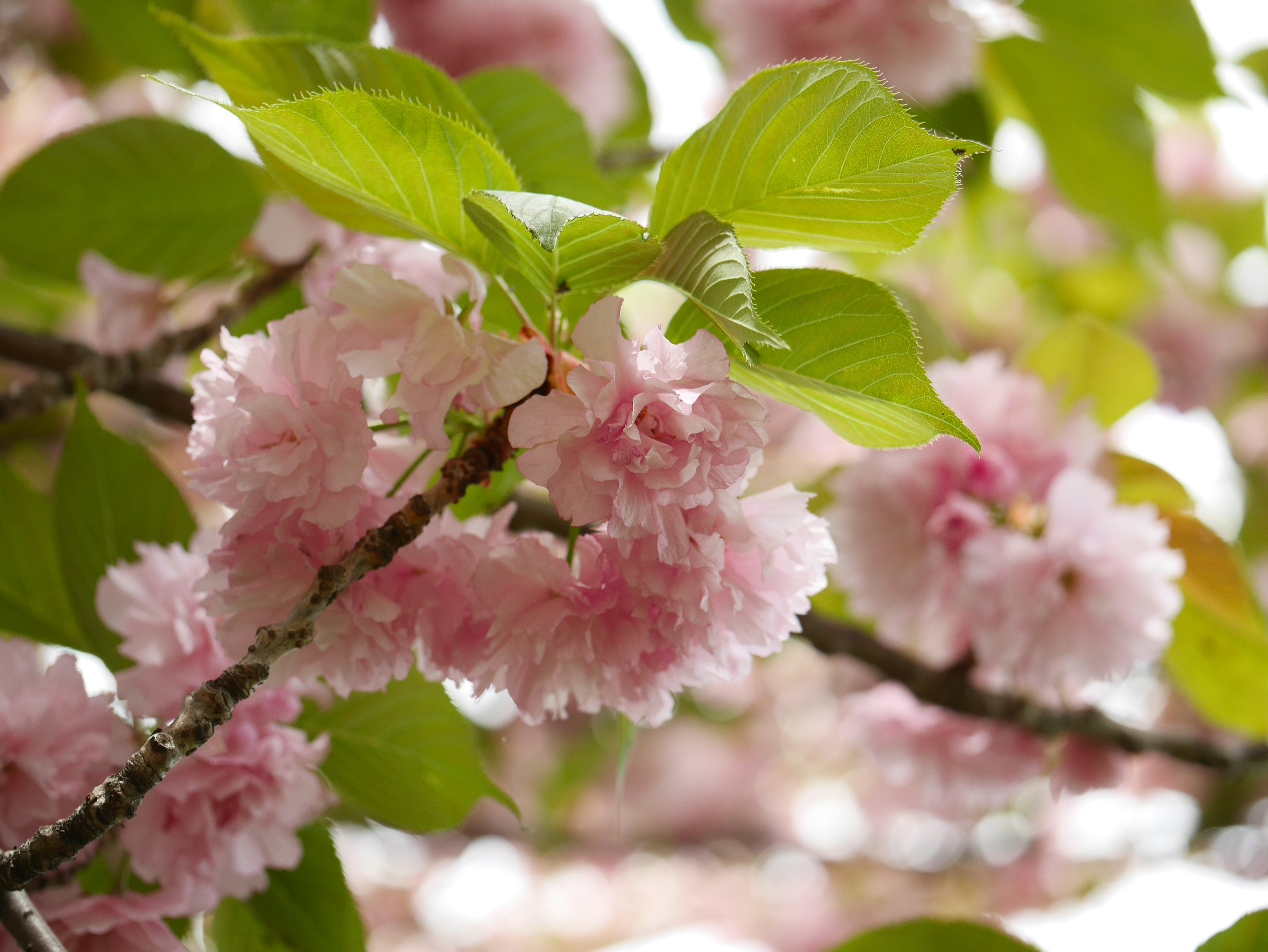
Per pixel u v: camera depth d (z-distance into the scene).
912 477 1.05
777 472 1.33
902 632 1.10
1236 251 2.56
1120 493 1.13
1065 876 2.64
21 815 0.90
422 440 0.84
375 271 0.85
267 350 0.85
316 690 0.93
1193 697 1.26
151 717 0.89
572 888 3.22
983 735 1.20
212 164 1.21
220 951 0.96
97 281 1.16
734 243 0.83
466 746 0.94
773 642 0.87
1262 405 2.71
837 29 1.32
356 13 1.11
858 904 2.87
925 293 2.37
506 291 0.88
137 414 1.93
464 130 0.84
